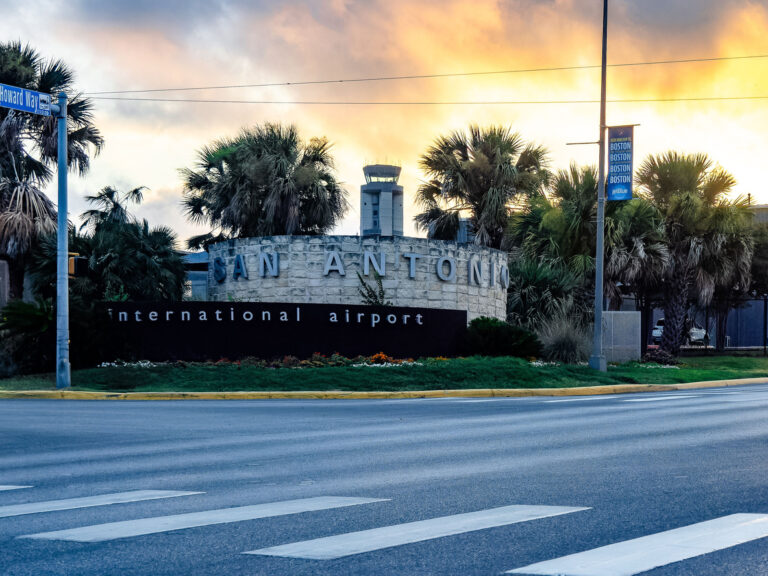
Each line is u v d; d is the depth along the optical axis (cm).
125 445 1179
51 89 3192
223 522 631
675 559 498
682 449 1055
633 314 3256
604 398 2131
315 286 3023
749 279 3994
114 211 3559
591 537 565
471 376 2445
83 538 580
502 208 4144
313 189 3538
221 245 3231
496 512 660
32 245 3045
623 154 2698
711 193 3653
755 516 629
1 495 782
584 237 3584
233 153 3631
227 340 2578
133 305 2553
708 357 3831
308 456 1044
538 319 3462
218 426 1424
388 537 571
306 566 498
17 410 1725
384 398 2181
